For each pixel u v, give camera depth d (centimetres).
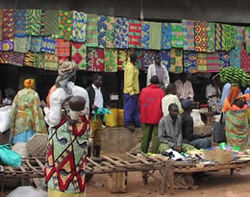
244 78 629
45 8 900
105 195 518
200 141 651
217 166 539
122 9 945
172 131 621
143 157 571
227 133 646
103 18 880
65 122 348
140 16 948
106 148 862
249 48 1002
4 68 1014
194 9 1000
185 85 1036
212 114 966
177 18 986
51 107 347
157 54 916
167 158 546
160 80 866
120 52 909
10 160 480
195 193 522
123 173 529
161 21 999
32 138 575
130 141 883
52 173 350
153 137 740
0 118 654
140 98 747
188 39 947
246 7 1041
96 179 614
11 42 825
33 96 654
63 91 351
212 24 966
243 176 639
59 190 347
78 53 862
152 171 628
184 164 527
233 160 553
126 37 901
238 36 996
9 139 677
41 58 844
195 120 934
